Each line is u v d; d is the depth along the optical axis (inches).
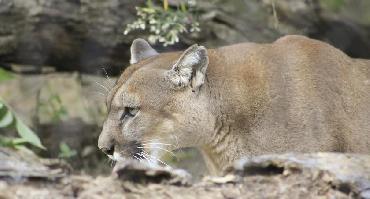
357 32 687.7
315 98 443.8
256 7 651.5
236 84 455.8
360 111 448.8
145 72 454.3
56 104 729.6
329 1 682.8
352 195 346.9
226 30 636.7
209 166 479.8
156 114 448.5
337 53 466.6
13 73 667.4
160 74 452.8
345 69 459.5
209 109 453.4
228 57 469.4
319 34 676.1
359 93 453.4
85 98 716.7
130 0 620.1
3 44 620.1
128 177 341.7
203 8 629.9
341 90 450.0
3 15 612.1
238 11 643.5
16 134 521.3
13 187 322.7
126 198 327.6
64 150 633.6
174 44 629.6
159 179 345.4
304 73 452.1
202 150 472.7
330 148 435.8
